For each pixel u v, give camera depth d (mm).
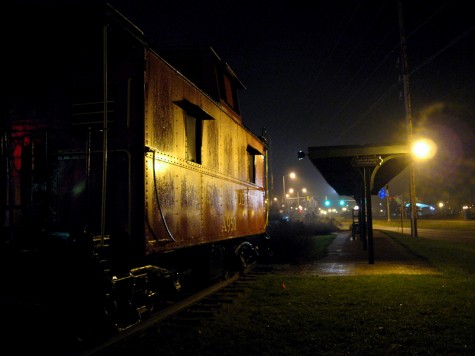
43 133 6000
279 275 12375
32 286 5238
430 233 33062
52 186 5996
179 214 7070
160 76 6590
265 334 6367
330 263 15297
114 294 5520
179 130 7281
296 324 6891
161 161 6500
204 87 9812
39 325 5305
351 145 14594
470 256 16453
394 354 5477
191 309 7852
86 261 5066
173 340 5949
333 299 8742
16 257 5238
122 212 5945
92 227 5930
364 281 10820
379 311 7641
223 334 6359
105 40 5527
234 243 12016
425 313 7473
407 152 14281
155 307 7211
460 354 5465
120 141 6031
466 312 7477
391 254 17891
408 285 10094
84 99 6199
